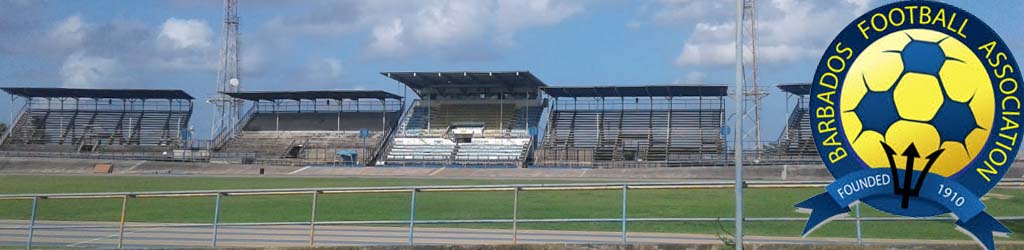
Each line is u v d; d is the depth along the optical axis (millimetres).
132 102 103375
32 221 18047
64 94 100875
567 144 90562
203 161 86062
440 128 96500
